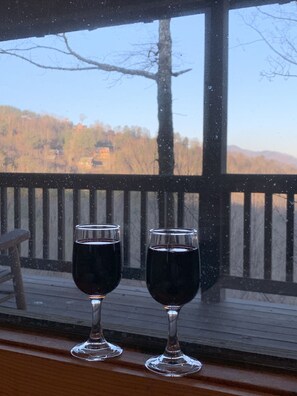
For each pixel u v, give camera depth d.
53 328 0.88
